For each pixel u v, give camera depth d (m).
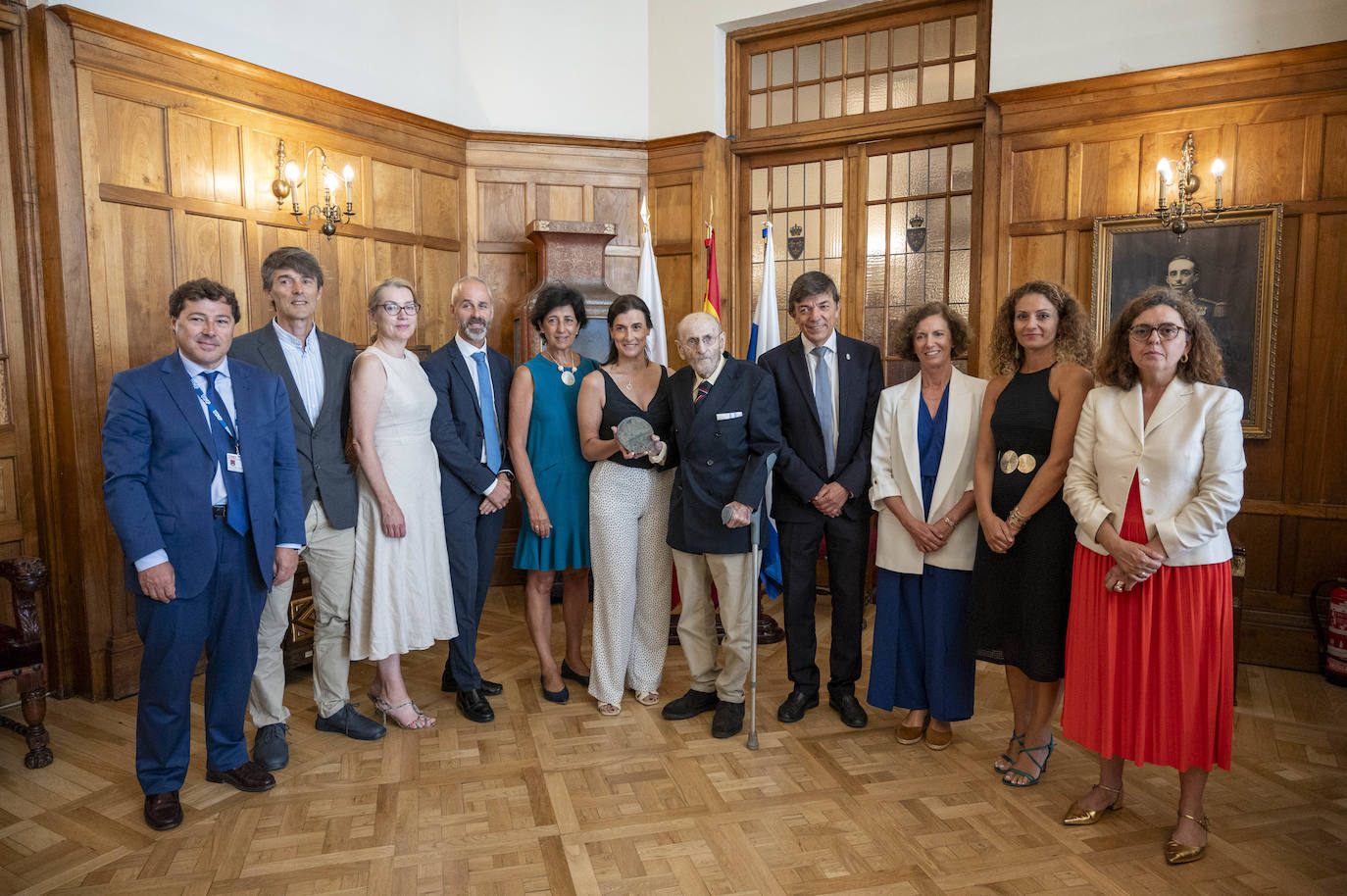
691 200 5.26
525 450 3.26
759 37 5.20
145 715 2.42
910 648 2.90
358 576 2.93
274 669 2.81
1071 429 2.47
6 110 3.23
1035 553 2.52
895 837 2.34
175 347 3.69
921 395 2.88
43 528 3.38
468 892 2.11
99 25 3.33
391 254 4.71
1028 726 2.67
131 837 2.36
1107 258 4.03
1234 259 3.78
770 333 4.21
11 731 3.04
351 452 2.95
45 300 3.31
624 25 5.35
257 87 3.99
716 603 4.19
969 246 4.76
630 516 3.12
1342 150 3.58
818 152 5.18
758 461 2.86
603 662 3.19
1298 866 2.19
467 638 3.15
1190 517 2.14
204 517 2.38
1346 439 3.65
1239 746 2.92
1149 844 2.30
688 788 2.62
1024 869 2.19
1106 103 4.04
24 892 2.11
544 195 5.25
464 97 5.11
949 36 4.68
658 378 3.15
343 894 2.10
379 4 4.61
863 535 3.04
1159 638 2.23
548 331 3.24
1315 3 3.59
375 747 2.93
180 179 3.70
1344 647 3.51
